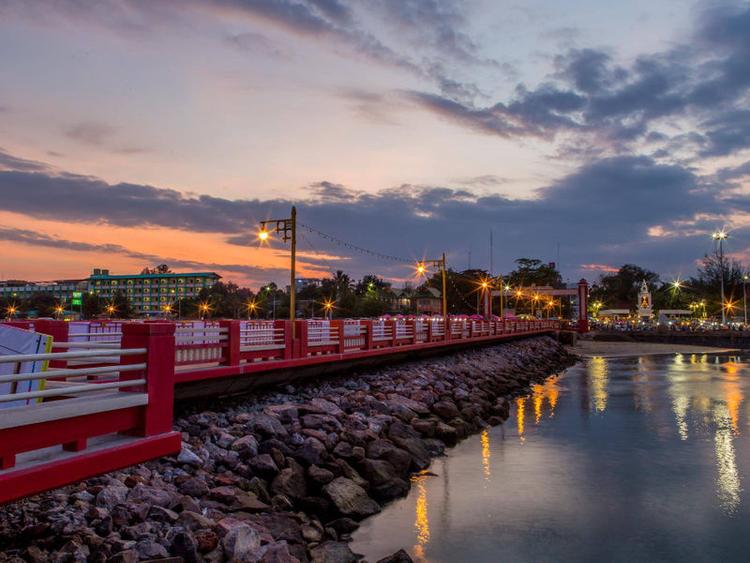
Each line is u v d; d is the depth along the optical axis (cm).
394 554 932
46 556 664
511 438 2023
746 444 1956
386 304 10762
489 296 8769
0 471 497
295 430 1397
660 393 3306
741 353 7056
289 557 814
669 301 14450
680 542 1138
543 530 1180
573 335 8581
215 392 1499
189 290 17038
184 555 725
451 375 2858
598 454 1797
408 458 1484
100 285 17650
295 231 1958
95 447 579
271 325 2047
